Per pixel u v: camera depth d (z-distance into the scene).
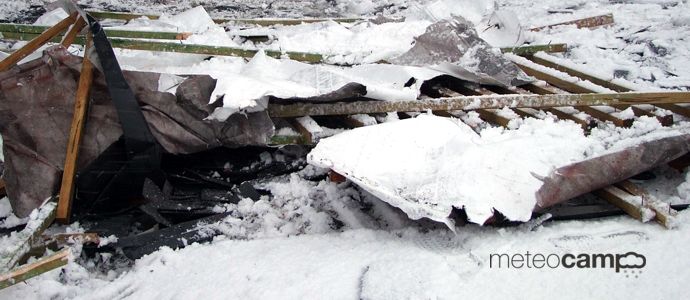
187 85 4.36
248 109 4.41
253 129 4.45
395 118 4.78
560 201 3.80
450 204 3.61
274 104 4.63
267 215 4.08
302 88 4.56
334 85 4.60
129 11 8.84
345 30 6.14
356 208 4.15
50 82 4.22
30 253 3.74
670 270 3.39
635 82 5.71
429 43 5.52
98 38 4.03
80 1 9.34
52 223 4.09
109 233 4.01
